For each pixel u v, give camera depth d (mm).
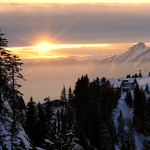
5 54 29344
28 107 52812
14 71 31859
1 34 28859
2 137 30125
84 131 66875
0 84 29703
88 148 62062
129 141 69750
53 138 21078
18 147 30625
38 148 20578
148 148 72750
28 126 49625
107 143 69625
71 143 21391
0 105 35000
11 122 35312
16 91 33062
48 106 60000
